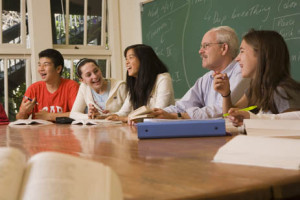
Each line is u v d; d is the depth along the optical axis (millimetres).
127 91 2578
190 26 3605
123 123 2160
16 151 328
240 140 739
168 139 1084
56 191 306
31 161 330
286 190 455
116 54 4375
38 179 312
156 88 2453
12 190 306
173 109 2260
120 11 4379
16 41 3961
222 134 1102
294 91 1534
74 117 2801
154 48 4031
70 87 3211
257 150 657
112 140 1146
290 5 2771
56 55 3172
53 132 1675
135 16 4250
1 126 2461
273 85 1555
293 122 1054
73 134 1496
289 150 633
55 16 4141
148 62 2463
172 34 3795
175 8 3748
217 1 3330
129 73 2504
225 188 424
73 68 4230
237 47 2156
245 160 609
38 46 3918
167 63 3883
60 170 319
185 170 565
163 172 556
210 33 2150
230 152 673
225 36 2119
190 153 765
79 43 4336
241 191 417
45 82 3221
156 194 409
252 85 1689
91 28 4379
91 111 2527
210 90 2205
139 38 4211
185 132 1103
